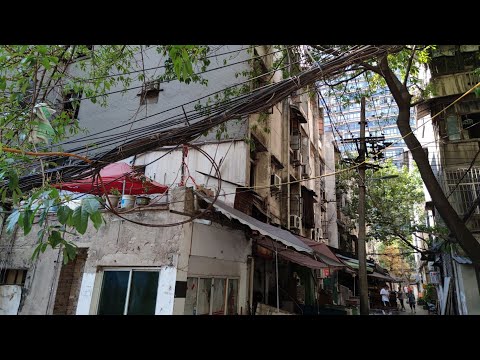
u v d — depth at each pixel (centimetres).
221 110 450
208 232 721
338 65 432
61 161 602
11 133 405
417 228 1558
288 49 705
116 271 675
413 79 1030
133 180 708
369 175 2039
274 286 1155
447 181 1266
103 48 762
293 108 1479
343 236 2780
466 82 1302
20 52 394
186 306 643
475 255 586
